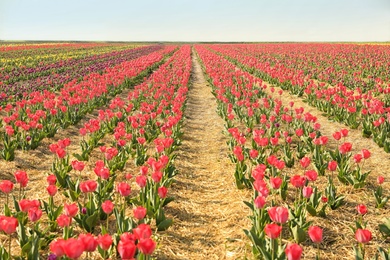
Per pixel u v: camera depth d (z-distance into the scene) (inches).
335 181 290.8
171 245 203.8
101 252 176.4
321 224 219.8
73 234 205.0
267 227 141.2
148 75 1128.8
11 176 303.6
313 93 697.6
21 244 176.6
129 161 342.3
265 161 311.0
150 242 122.5
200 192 287.0
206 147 414.9
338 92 671.8
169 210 249.3
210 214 246.8
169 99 554.6
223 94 684.1
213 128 503.8
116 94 765.3
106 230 183.0
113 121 450.6
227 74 893.2
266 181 277.1
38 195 266.2
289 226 203.0
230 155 339.9
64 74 1020.5
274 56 1759.4
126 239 131.3
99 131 421.1
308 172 219.0
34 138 378.0
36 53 2071.9
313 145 357.1
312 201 228.1
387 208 243.1
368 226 218.2
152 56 1614.2
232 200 265.7
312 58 1535.4
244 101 516.4
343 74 885.2
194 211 251.0
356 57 1470.2
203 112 618.5
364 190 274.4
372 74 973.2
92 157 357.1
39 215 162.7
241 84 783.7
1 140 396.2
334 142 420.8
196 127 512.4
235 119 530.0
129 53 2182.6
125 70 969.5
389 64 1096.2
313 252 192.7
